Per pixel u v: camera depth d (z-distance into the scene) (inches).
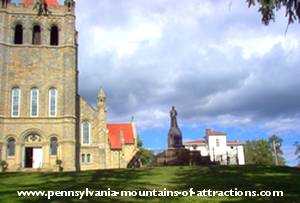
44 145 2203.5
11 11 2332.7
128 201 689.0
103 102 2442.2
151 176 1069.8
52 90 2287.2
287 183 861.2
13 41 2304.4
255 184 854.5
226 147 4781.0
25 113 2225.6
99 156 2342.5
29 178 1081.4
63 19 2381.9
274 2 573.6
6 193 778.8
